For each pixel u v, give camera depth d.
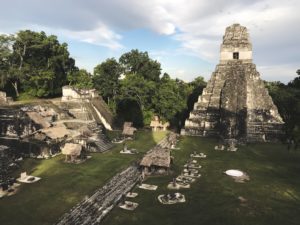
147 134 66.06
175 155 48.31
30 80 66.81
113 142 56.53
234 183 35.75
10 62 66.62
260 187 34.59
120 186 34.09
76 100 64.06
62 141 48.06
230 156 47.94
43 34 70.94
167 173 38.75
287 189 34.06
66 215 26.84
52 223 25.41
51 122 53.28
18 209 27.62
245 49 67.56
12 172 37.25
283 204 30.08
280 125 59.03
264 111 62.34
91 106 65.38
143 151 50.47
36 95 69.88
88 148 49.12
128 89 74.00
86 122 55.38
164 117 73.69
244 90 62.03
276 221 26.56
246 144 55.72
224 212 28.09
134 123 75.00
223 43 69.06
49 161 42.62
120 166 41.38
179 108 73.12
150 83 73.81
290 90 71.81
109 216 27.03
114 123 69.50
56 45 73.56
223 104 61.62
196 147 53.84
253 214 27.77
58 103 62.25
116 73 77.81
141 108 74.81
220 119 61.59
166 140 59.59
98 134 54.78
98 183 34.62
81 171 38.69
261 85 64.38
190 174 38.66
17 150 45.03
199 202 30.25
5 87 70.25
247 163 44.06
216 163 43.94
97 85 77.06
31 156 44.22
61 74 78.19
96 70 77.06
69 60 81.88
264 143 57.50
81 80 79.44
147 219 26.58
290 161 45.34
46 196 30.64
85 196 30.86
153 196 31.62
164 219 26.62
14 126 45.84
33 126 48.50
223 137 58.50
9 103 53.91
